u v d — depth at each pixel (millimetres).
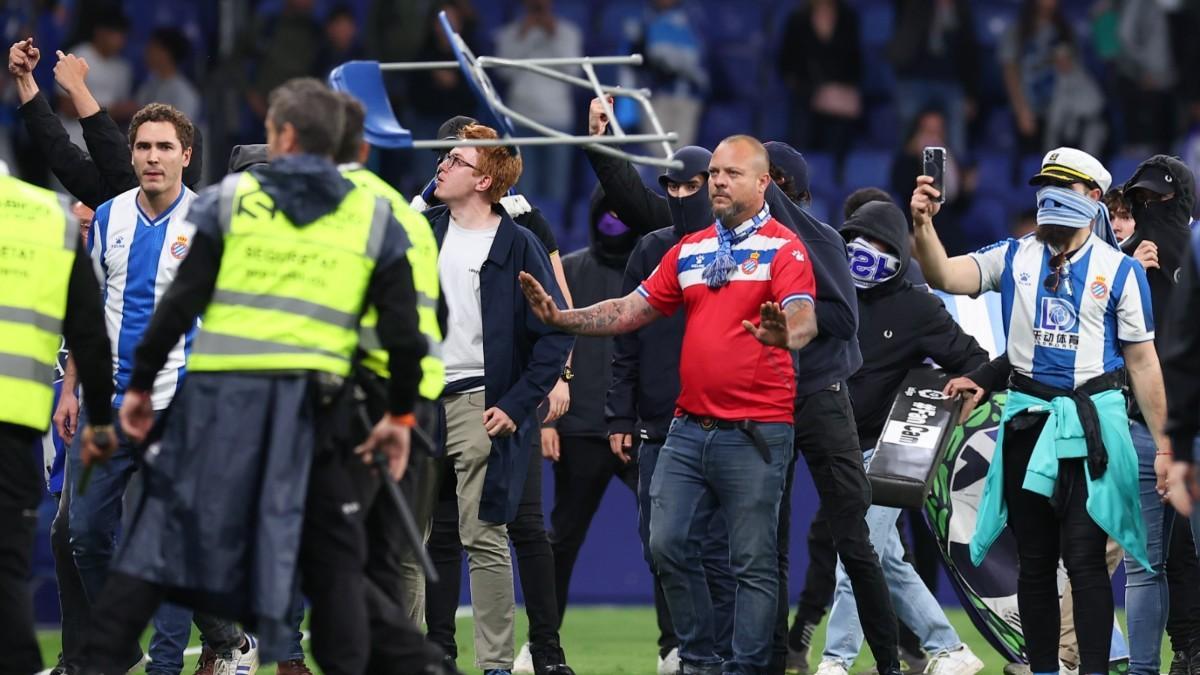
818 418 22391
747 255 20609
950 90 50812
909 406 23391
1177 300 16656
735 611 20984
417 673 16609
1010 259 21594
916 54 50688
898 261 24594
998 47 53906
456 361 22672
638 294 21203
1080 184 21141
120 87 47281
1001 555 25438
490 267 22750
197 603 15922
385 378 17156
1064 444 20797
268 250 16047
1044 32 51969
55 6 48781
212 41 48094
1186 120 52312
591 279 26969
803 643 26312
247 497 15734
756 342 20562
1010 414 21453
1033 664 21391
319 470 16062
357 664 15922
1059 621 21469
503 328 22672
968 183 48625
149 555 15805
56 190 46625
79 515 21250
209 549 15625
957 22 50938
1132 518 20781
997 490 21594
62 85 23734
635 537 36625
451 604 23375
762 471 20625
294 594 15750
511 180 23078
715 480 20844
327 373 16047
